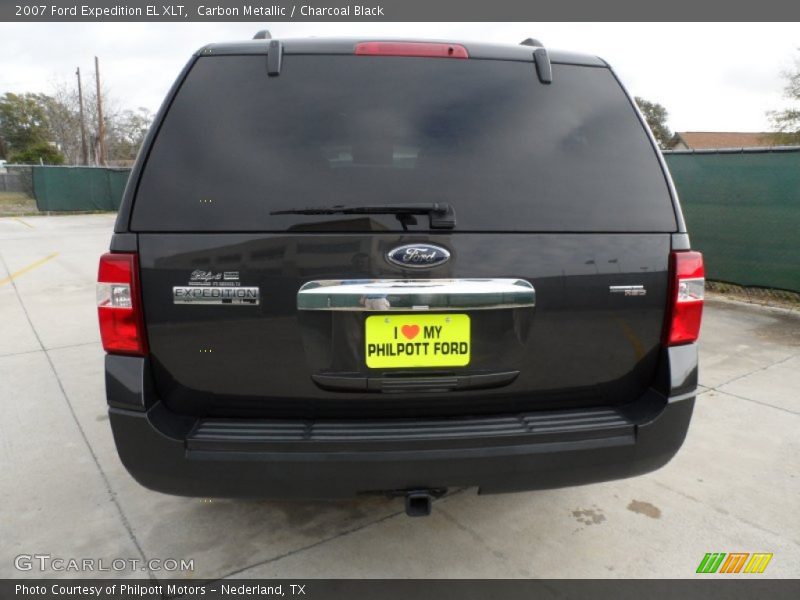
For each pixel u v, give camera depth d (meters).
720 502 2.59
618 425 1.81
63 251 11.20
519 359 1.78
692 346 1.88
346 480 1.72
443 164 1.74
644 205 1.82
